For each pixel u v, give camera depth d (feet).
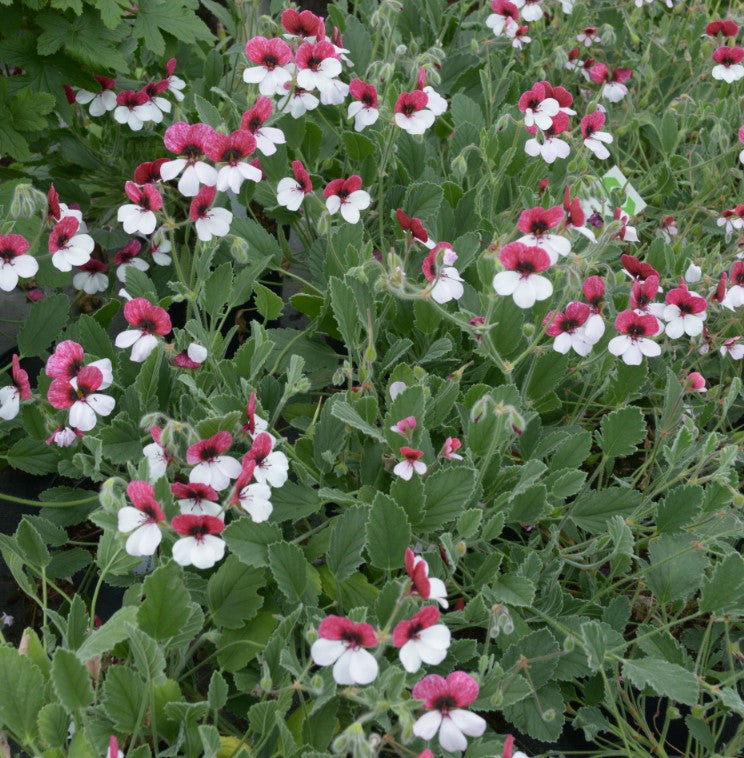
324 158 3.46
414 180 3.34
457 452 2.66
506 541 2.65
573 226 2.55
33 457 2.75
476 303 2.90
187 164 2.59
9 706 2.09
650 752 2.48
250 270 2.84
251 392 2.46
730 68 3.71
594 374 2.95
